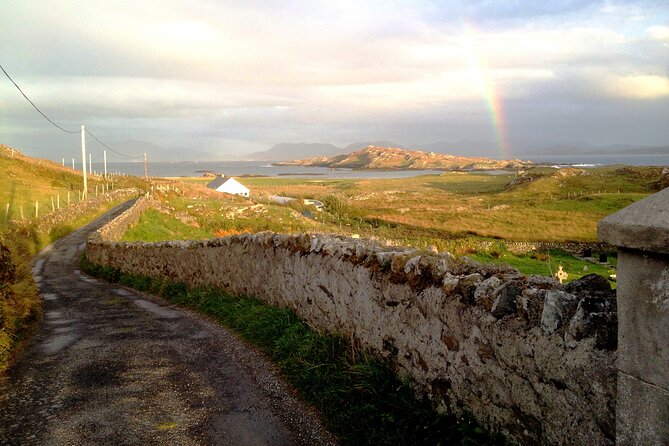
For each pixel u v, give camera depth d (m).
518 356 3.26
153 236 33.75
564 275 20.55
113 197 49.81
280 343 6.61
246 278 9.43
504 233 46.34
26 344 7.80
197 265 12.09
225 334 8.02
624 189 77.38
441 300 4.12
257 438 4.48
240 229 42.00
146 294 13.97
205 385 5.79
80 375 6.21
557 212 57.47
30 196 46.44
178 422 4.81
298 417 4.88
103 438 4.46
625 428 2.40
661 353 2.20
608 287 3.17
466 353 3.81
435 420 3.99
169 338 8.03
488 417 3.59
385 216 63.06
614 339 2.62
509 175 162.00
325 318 6.42
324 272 6.41
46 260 25.44
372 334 5.28
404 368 4.71
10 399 5.38
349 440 4.32
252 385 5.74
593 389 2.66
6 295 8.64
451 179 152.75
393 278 4.95
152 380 5.99
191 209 49.06
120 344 7.72
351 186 134.12
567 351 2.85
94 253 22.56
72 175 67.44
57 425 4.72
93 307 11.84
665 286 2.17
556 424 2.93
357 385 4.84
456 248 33.38
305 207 67.62
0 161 60.03
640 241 2.22
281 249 7.99
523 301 3.31
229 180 89.56
